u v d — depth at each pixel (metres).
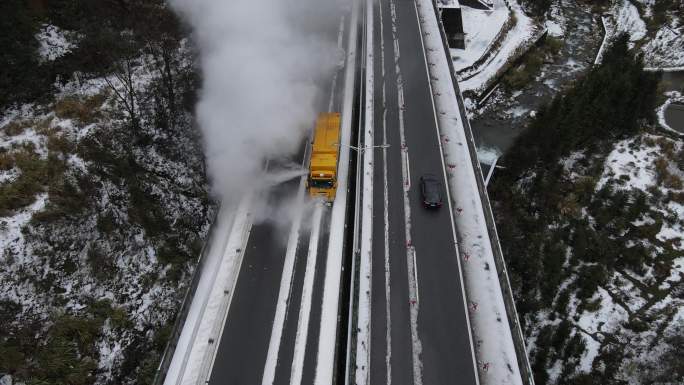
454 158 27.53
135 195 26.02
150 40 32.12
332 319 20.94
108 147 27.20
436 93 31.45
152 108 30.19
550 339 25.77
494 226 23.39
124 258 24.59
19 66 28.20
